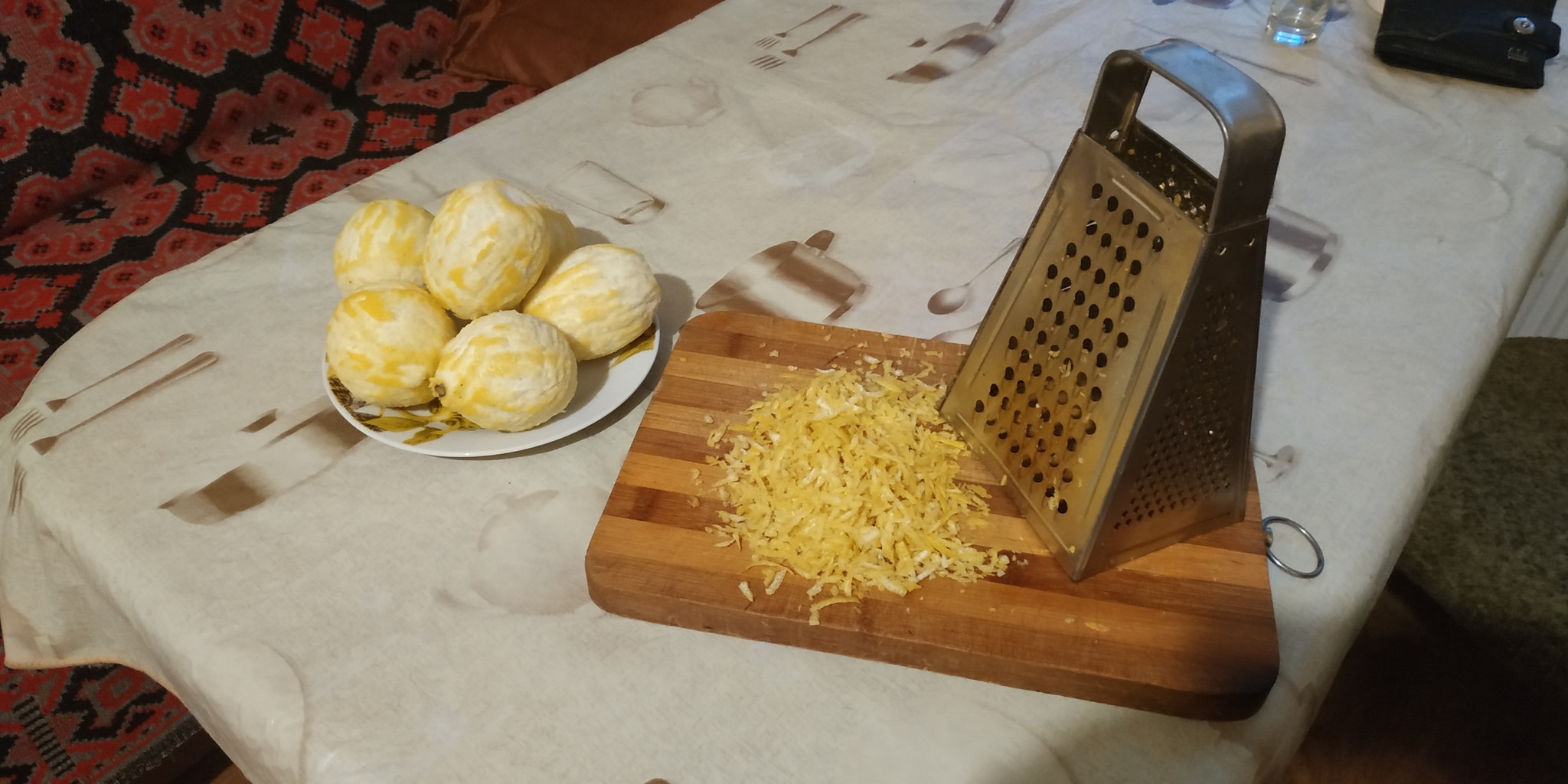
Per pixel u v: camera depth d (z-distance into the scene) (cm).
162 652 64
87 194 151
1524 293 93
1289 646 61
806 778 54
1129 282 55
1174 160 56
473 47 176
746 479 68
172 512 69
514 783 54
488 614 63
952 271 91
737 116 111
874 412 71
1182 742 57
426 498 70
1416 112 111
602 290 73
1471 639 107
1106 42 124
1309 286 88
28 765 116
